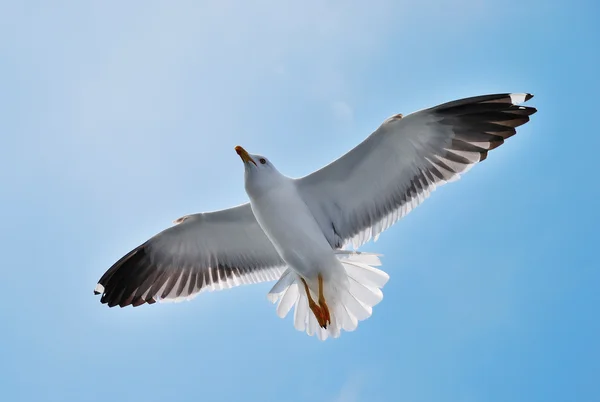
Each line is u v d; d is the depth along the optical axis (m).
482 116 12.09
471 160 12.31
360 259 12.27
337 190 12.78
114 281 14.10
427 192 12.55
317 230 12.48
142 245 13.88
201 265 13.97
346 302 12.57
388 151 12.35
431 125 12.12
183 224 13.46
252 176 12.43
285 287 12.81
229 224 13.41
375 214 12.89
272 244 13.59
